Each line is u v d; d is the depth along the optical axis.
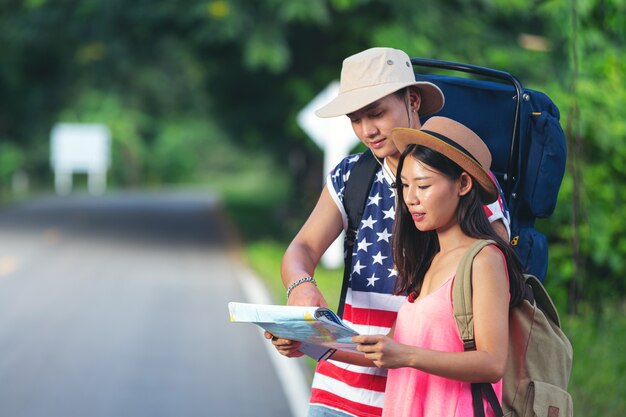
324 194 4.85
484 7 22.09
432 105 4.66
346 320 4.79
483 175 3.95
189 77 77.38
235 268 22.88
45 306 16.23
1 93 66.38
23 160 77.38
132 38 29.23
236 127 33.88
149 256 25.28
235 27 23.61
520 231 4.90
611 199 12.44
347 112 4.42
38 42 30.00
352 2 22.17
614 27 11.49
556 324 4.19
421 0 22.81
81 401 9.99
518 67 19.92
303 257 4.71
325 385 4.84
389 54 4.49
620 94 12.85
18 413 9.48
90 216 41.97
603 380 9.45
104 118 83.50
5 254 25.05
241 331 14.14
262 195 66.50
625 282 12.80
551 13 11.51
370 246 4.70
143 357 12.20
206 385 10.81
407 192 4.05
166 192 78.25
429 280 4.11
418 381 4.05
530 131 4.96
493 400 3.90
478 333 3.84
